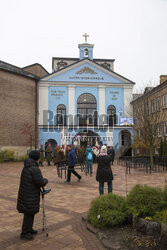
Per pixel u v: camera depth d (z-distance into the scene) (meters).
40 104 30.33
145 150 23.48
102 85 31.52
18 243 4.00
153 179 11.48
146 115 18.38
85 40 35.69
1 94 23.58
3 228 4.71
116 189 8.78
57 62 38.09
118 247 3.71
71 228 4.73
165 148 21.16
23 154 25.06
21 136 25.17
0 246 3.88
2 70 23.84
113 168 17.09
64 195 7.76
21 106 25.53
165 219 3.84
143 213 4.34
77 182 10.59
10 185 9.68
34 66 32.91
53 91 30.77
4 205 6.48
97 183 10.30
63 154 19.27
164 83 23.17
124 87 31.80
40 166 18.56
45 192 4.48
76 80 31.34
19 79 25.62
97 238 4.23
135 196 4.62
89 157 12.96
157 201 4.45
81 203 6.70
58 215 5.58
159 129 24.11
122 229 4.48
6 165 19.53
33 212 4.10
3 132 23.34
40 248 3.81
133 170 15.84
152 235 4.00
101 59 39.69
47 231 4.55
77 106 31.12
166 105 23.36
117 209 4.78
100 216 4.60
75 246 3.90
